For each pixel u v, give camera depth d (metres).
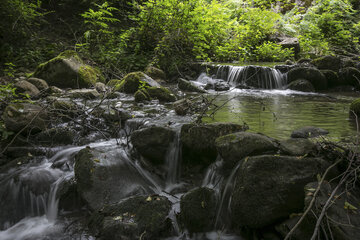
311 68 8.02
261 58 10.72
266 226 2.40
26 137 4.17
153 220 2.67
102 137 4.37
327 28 11.72
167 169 3.53
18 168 3.65
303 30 11.95
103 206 2.90
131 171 3.46
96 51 10.02
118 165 3.45
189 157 3.43
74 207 3.20
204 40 10.59
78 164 3.33
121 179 3.30
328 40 11.65
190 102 5.12
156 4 9.86
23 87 6.07
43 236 2.84
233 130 3.41
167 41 9.73
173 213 2.85
